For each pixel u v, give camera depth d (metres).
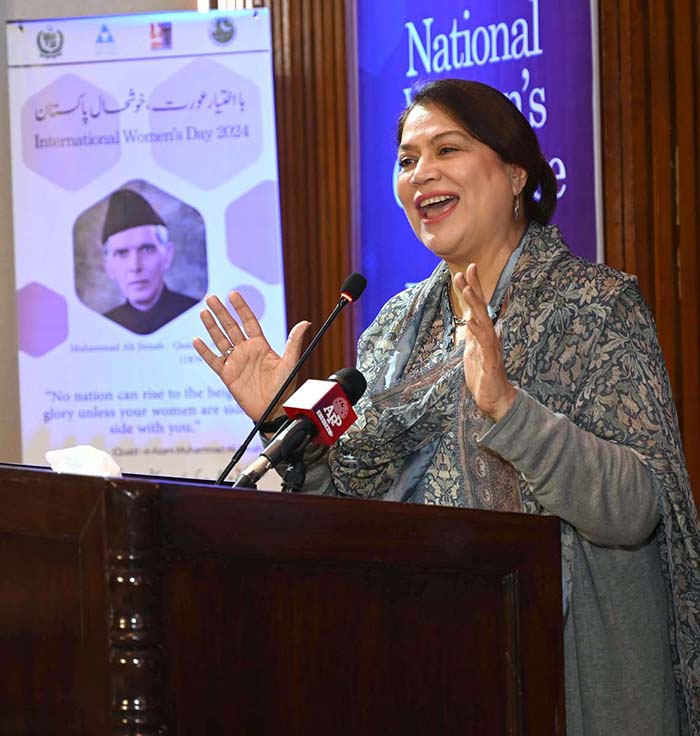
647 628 2.27
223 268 5.58
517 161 2.49
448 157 2.47
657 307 4.56
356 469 2.49
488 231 2.48
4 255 6.42
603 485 2.10
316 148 5.70
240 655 1.56
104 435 5.69
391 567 1.65
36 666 1.53
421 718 1.67
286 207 5.76
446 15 5.02
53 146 5.69
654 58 4.57
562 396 2.32
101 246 5.67
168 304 5.63
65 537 1.51
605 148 4.67
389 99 5.24
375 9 5.27
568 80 4.65
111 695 1.48
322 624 1.62
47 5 6.36
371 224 5.33
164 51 5.59
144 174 5.63
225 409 5.62
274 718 1.58
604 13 4.66
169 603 1.52
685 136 4.48
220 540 1.54
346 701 1.63
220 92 5.57
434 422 2.44
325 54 5.66
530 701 1.71
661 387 2.29
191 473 5.64
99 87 5.66
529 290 2.41
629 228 4.63
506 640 1.71
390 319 2.76
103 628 1.49
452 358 2.49
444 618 1.69
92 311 5.69
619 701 2.24
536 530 1.73
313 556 1.60
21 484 1.54
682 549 2.23
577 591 2.25
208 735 1.54
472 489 2.40
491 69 4.86
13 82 5.70
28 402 5.72
